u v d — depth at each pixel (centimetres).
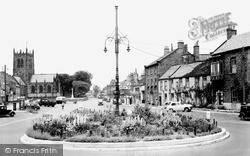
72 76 17375
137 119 1748
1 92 7581
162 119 1755
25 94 14375
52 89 14975
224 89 4016
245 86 3597
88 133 1450
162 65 6341
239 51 3712
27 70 15075
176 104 3953
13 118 3359
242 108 2669
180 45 6425
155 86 6512
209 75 4453
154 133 1461
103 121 1878
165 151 1210
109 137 1372
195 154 1145
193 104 4734
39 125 1700
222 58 4091
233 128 2014
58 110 5166
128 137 1348
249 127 2072
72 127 1520
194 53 6094
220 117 2923
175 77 5475
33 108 5200
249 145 1342
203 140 1398
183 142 1333
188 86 5034
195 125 1591
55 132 1467
